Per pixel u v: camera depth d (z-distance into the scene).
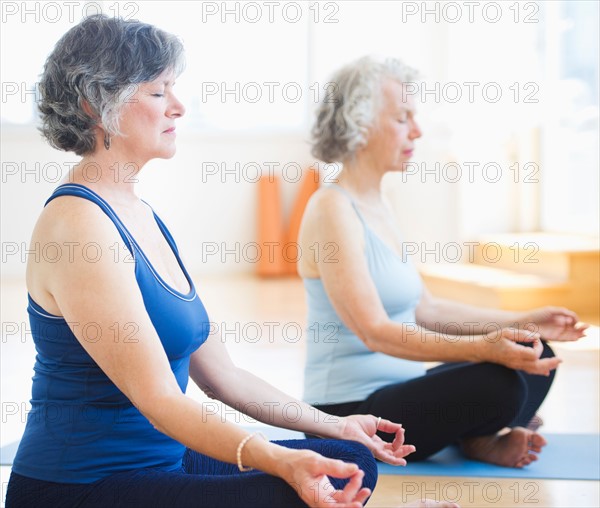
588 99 6.65
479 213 7.52
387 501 2.32
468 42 7.42
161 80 1.73
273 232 8.96
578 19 6.68
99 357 1.58
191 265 9.15
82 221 1.60
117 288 1.59
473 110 7.44
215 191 9.12
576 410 3.42
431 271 7.04
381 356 2.73
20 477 1.66
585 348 4.75
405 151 2.75
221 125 9.15
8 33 8.53
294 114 9.14
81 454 1.64
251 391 1.96
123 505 1.59
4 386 4.04
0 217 8.73
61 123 1.70
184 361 1.79
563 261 6.14
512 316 2.88
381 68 2.72
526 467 2.65
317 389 2.73
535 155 7.42
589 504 2.30
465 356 2.56
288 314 6.29
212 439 1.54
